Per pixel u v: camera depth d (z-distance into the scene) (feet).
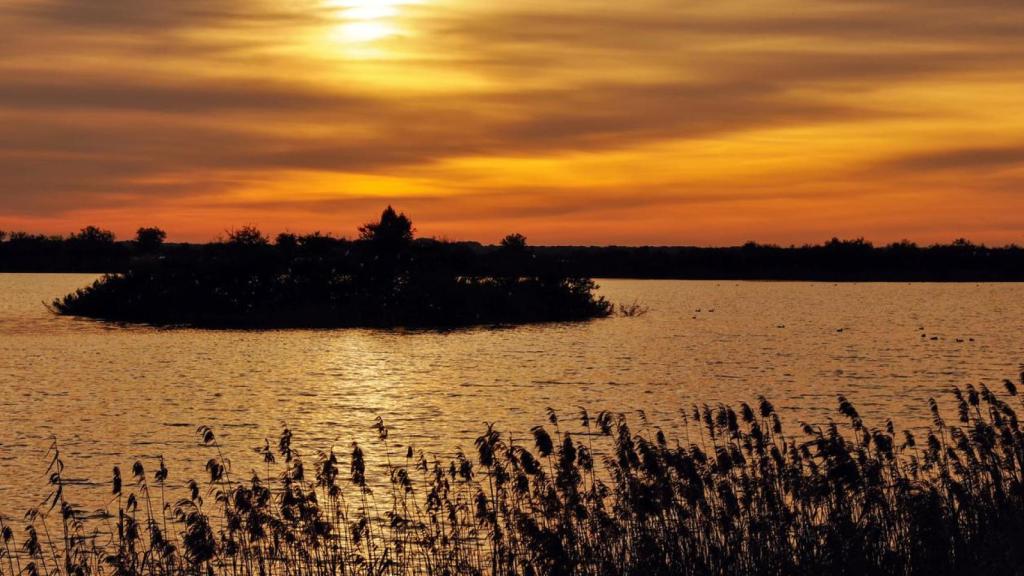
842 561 41.63
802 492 47.47
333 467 50.03
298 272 266.36
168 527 66.69
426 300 256.93
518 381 148.36
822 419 109.91
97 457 91.91
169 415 116.67
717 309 361.30
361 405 124.47
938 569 42.39
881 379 151.94
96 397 131.34
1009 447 54.29
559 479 47.09
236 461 89.40
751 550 44.45
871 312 345.51
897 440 88.99
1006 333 250.16
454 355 184.03
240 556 51.49
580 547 46.52
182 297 257.55
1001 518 46.19
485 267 298.76
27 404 124.88
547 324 259.19
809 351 199.72
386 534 61.21
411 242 296.30
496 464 49.29
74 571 53.88
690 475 46.68
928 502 44.29
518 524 45.47
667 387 142.20
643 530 45.62
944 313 339.98
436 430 106.11
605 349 197.36
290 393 135.44
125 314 261.03
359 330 234.38
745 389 139.95
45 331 224.33
